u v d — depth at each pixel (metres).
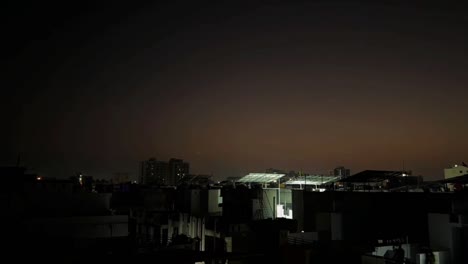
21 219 24.14
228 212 47.09
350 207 38.00
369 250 25.31
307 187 56.50
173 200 59.38
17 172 30.25
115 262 16.86
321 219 34.59
